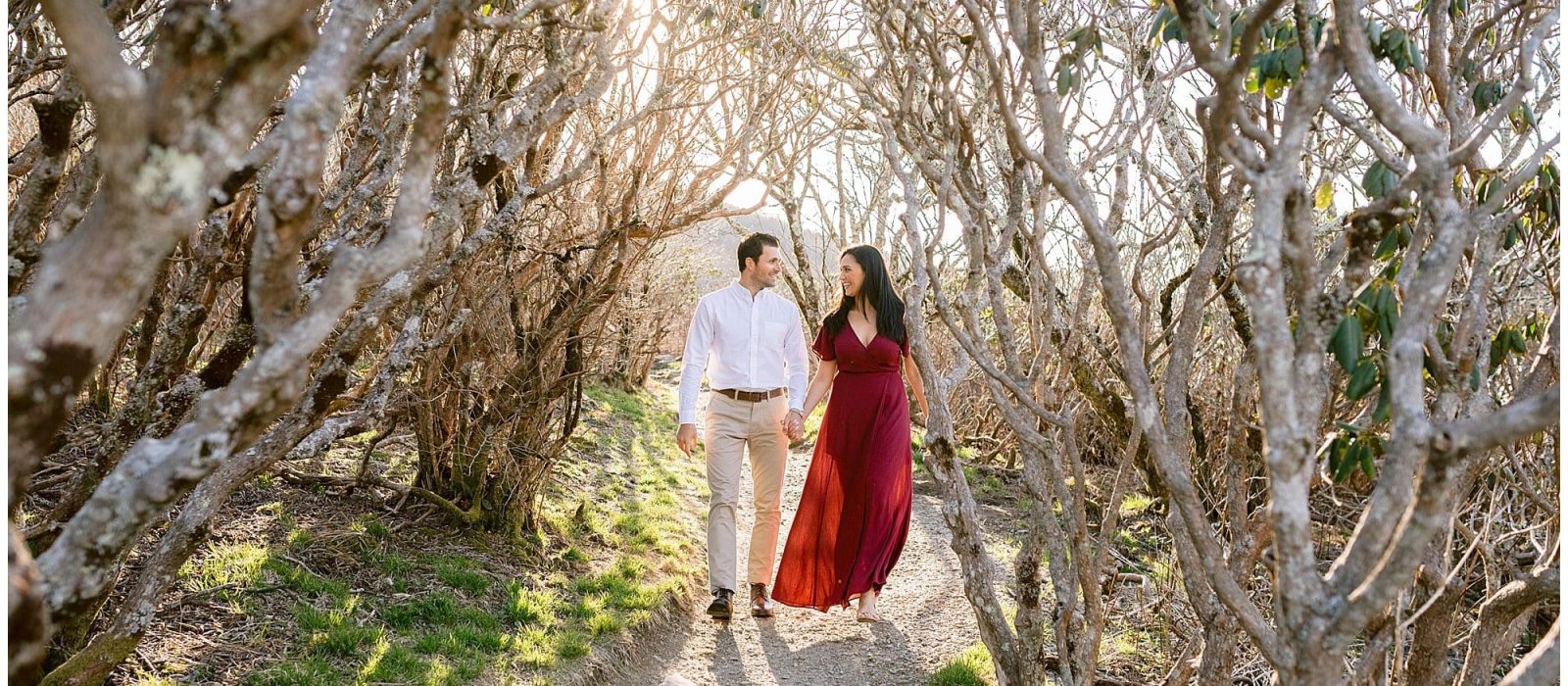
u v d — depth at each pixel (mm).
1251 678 3113
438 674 3139
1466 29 2039
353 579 3732
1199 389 4762
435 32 977
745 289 4215
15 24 2111
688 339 4242
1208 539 1332
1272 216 1163
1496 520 2650
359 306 2723
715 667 3791
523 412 4449
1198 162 3357
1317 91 1209
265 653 3004
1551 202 1906
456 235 3941
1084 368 4008
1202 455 4676
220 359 2207
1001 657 2725
